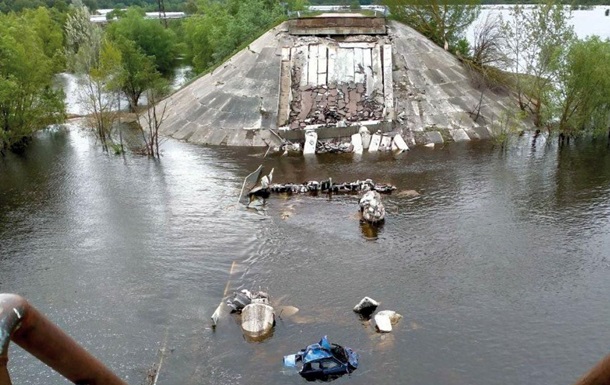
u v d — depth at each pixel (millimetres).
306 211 30812
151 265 25438
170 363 18797
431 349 18906
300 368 17984
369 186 33469
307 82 47094
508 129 43375
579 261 24484
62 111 51438
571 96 40344
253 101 46344
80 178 37656
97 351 19578
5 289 23938
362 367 18062
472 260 24828
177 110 50031
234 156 41094
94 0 149125
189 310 21859
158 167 39312
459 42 54656
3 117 45656
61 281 24406
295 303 21969
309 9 68000
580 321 20344
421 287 22812
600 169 35750
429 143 42312
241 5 65562
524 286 22672
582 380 3139
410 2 54500
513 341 19281
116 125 52469
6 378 2508
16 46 47406
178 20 115625
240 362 18641
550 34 43344
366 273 24047
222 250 26641
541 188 32781
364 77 47156
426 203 31172
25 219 31125
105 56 52281
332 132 42750
